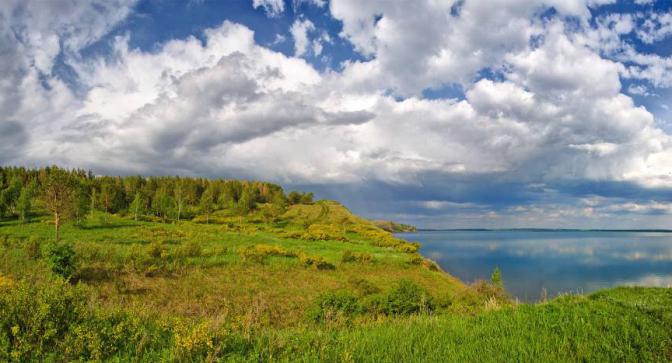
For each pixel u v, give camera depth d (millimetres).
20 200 70688
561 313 9578
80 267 27562
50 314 6410
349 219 142125
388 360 6676
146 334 6961
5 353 5504
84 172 122062
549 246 141875
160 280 28656
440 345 7570
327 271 40594
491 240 197375
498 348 7410
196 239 59031
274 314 21703
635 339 7707
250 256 41031
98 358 5840
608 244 157375
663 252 109500
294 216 141375
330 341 7766
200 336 6445
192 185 149125
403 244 80625
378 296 18438
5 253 29969
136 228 69125
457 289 39156
